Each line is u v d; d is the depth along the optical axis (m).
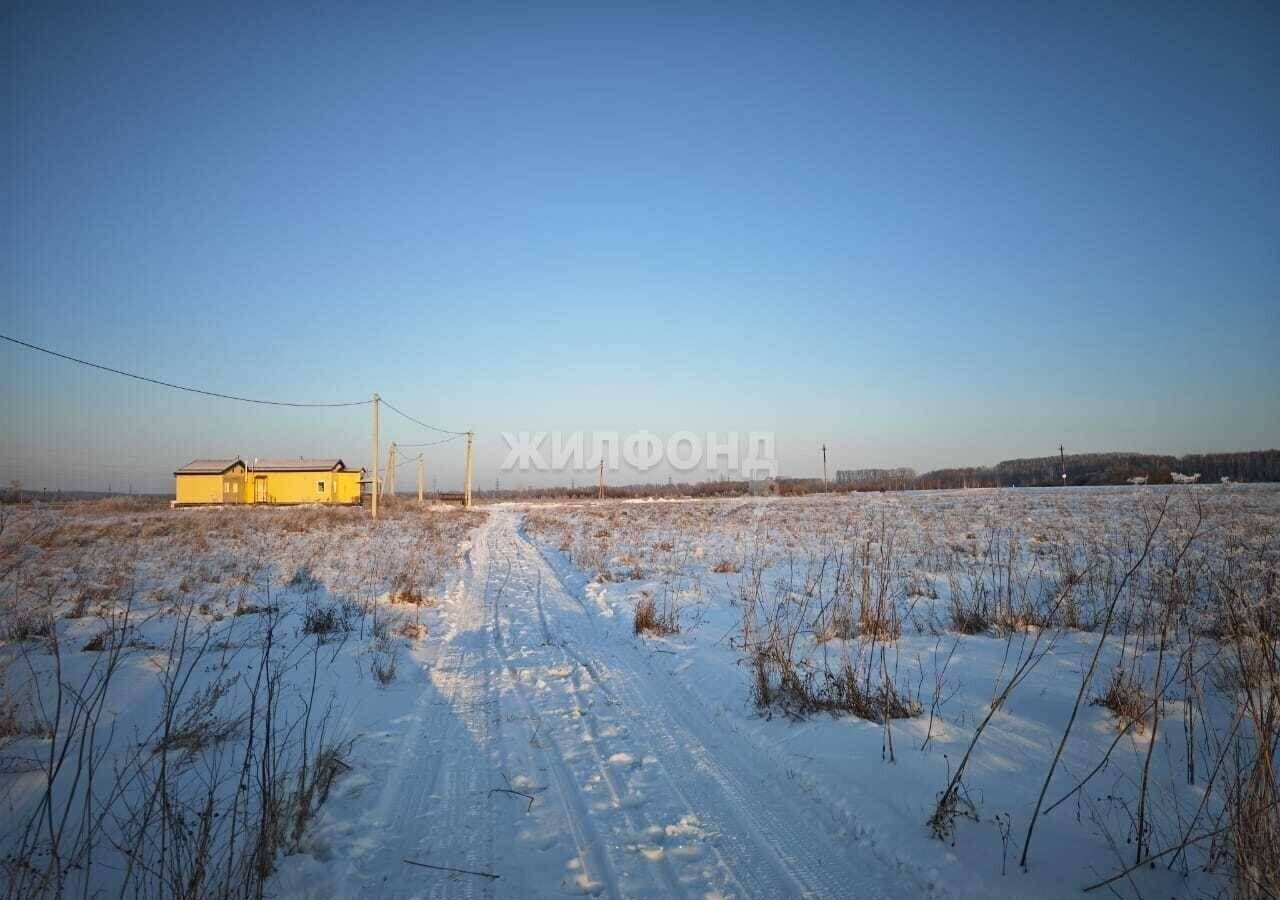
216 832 4.00
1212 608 7.22
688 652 8.92
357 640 9.48
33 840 3.80
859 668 7.14
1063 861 3.62
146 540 24.12
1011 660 7.34
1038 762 4.77
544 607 13.30
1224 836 3.40
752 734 5.89
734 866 3.85
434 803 4.69
